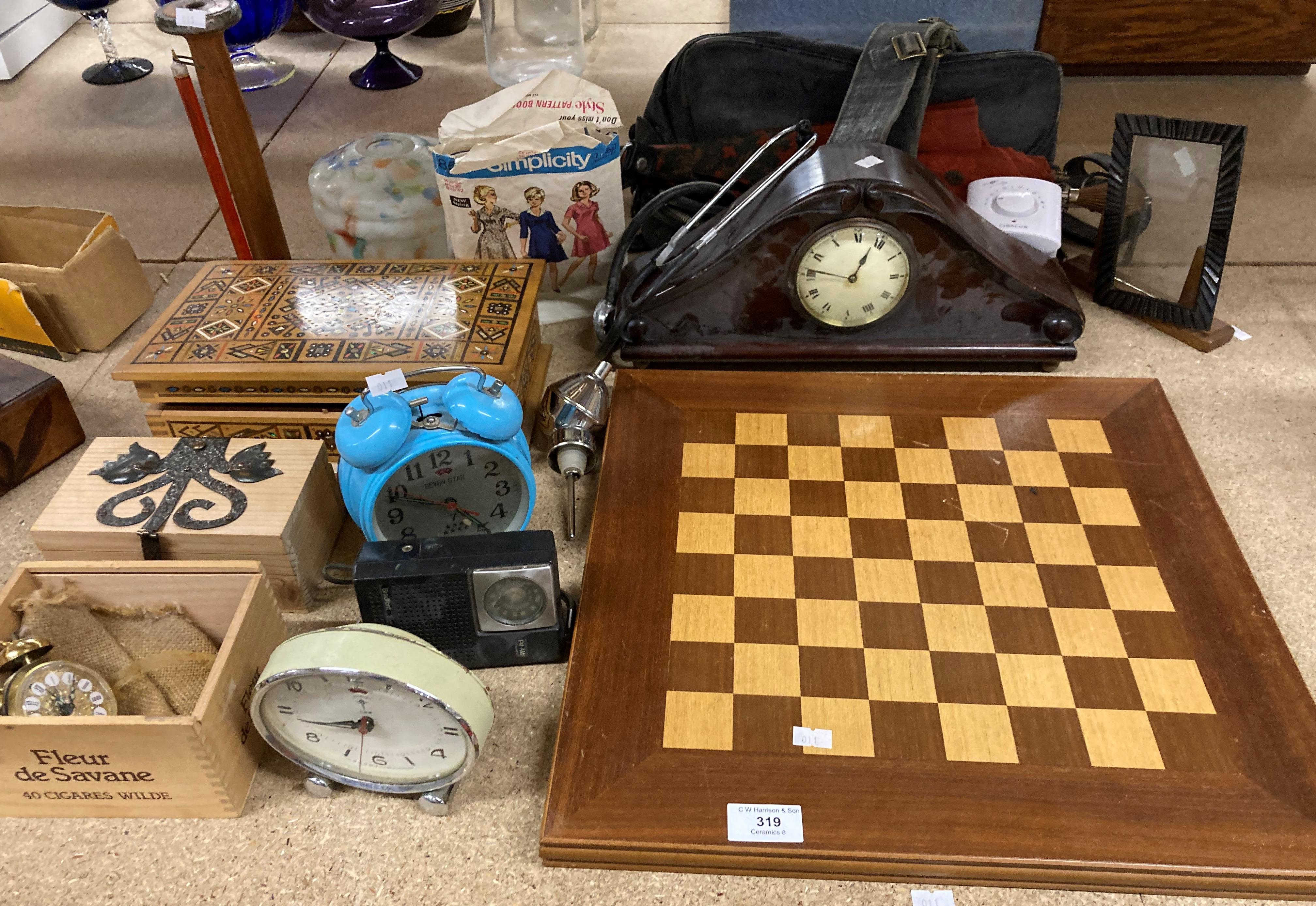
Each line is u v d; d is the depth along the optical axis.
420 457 1.66
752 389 2.15
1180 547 1.79
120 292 2.49
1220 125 2.18
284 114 3.55
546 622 1.62
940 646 1.63
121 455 1.79
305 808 1.50
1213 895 1.37
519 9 3.64
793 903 1.38
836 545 1.80
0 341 2.48
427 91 3.68
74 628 1.53
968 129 2.53
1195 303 2.35
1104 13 3.38
